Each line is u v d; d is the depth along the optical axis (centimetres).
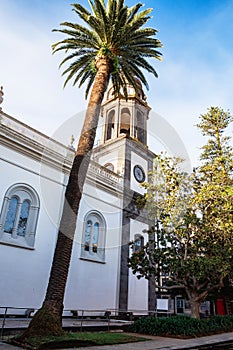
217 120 2945
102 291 2122
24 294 1630
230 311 2425
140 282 2466
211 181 1941
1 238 1619
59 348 907
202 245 1644
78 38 1608
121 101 2819
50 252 1833
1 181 1683
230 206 1664
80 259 2039
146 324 1471
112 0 1548
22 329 1171
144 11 1656
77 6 1567
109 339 1091
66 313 1841
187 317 1566
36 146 1902
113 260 2284
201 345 1130
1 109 1802
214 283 1686
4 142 1739
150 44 1666
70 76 1777
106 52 1525
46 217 1870
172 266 1623
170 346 1051
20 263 1662
